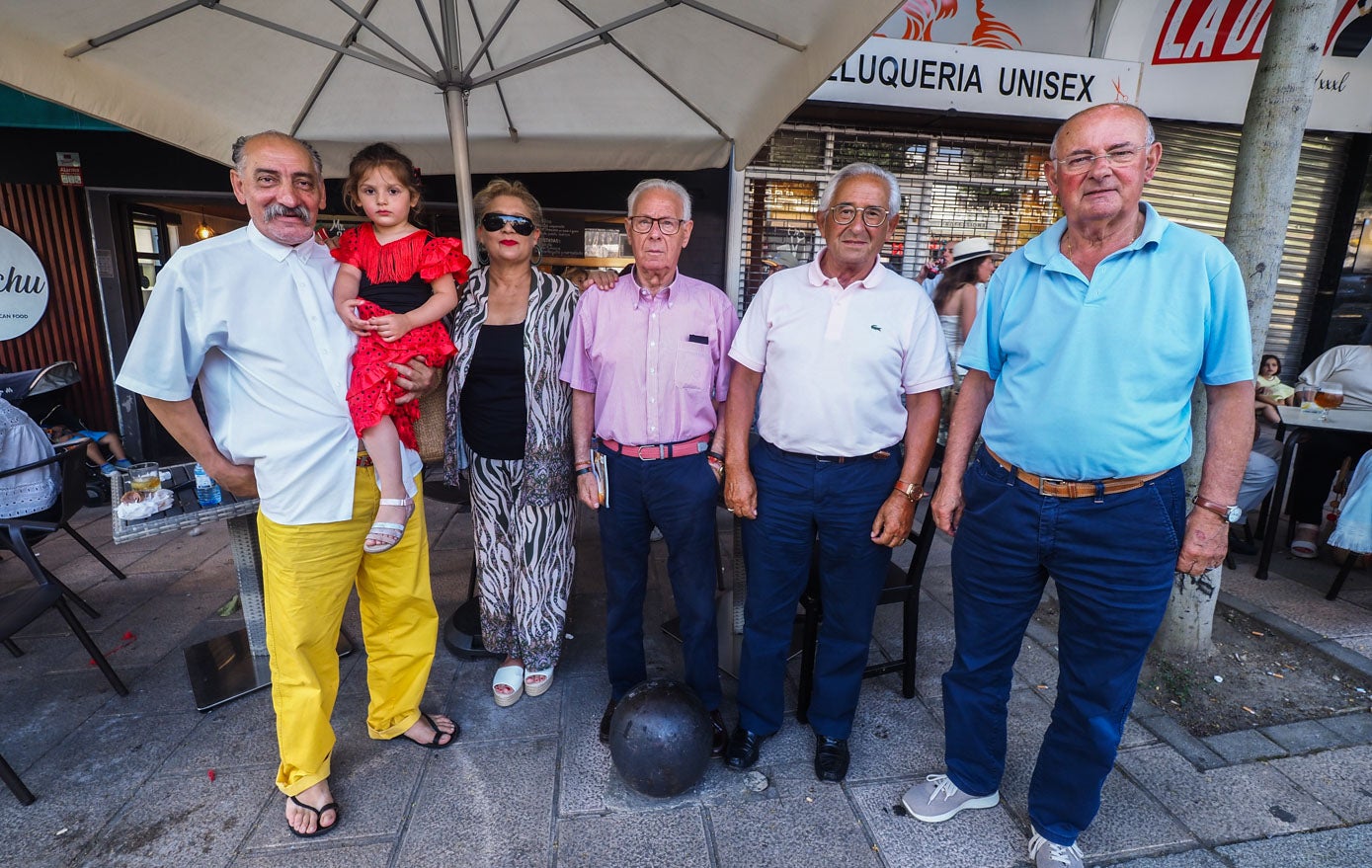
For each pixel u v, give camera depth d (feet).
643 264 5.85
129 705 7.45
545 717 7.22
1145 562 4.59
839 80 14.57
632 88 10.24
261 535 5.49
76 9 7.13
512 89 10.33
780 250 16.79
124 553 11.82
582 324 6.40
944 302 13.32
